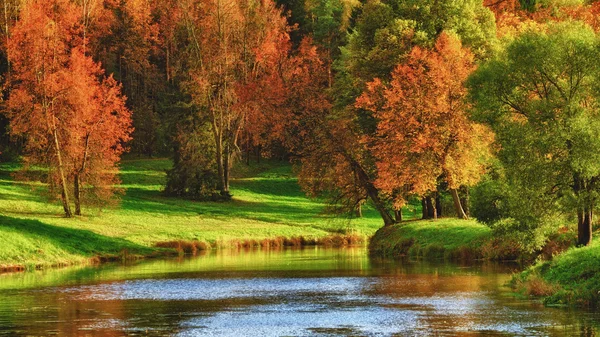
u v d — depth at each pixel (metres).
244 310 36.50
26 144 86.81
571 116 44.97
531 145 45.62
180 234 84.06
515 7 97.69
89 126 86.50
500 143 48.06
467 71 68.56
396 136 69.06
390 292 42.38
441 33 70.88
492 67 49.03
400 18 76.00
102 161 87.62
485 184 52.97
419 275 50.41
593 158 43.50
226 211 103.56
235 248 83.44
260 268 58.03
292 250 79.44
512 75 47.44
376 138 73.81
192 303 39.03
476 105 49.97
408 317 33.81
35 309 37.12
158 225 89.12
